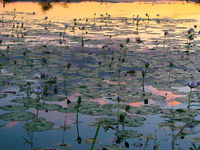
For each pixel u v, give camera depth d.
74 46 12.61
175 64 9.63
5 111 5.38
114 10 30.78
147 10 31.11
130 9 31.81
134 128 4.84
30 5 33.25
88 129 4.78
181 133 4.67
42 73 8.10
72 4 35.28
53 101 6.04
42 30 17.33
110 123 4.99
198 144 4.28
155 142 4.34
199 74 8.39
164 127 4.88
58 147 4.11
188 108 5.80
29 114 5.18
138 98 6.27
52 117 5.26
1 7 30.62
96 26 19.84
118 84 7.28
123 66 9.20
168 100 6.27
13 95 6.31
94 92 6.61
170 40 14.81
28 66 8.83
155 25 21.06
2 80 7.35
